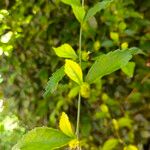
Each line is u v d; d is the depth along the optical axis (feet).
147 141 1.59
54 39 1.95
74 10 0.70
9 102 2.33
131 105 1.60
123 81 1.65
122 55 0.60
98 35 1.65
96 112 1.66
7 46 2.05
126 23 1.63
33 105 2.15
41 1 1.98
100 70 0.61
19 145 0.55
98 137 1.70
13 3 2.26
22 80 2.21
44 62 2.04
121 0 1.56
